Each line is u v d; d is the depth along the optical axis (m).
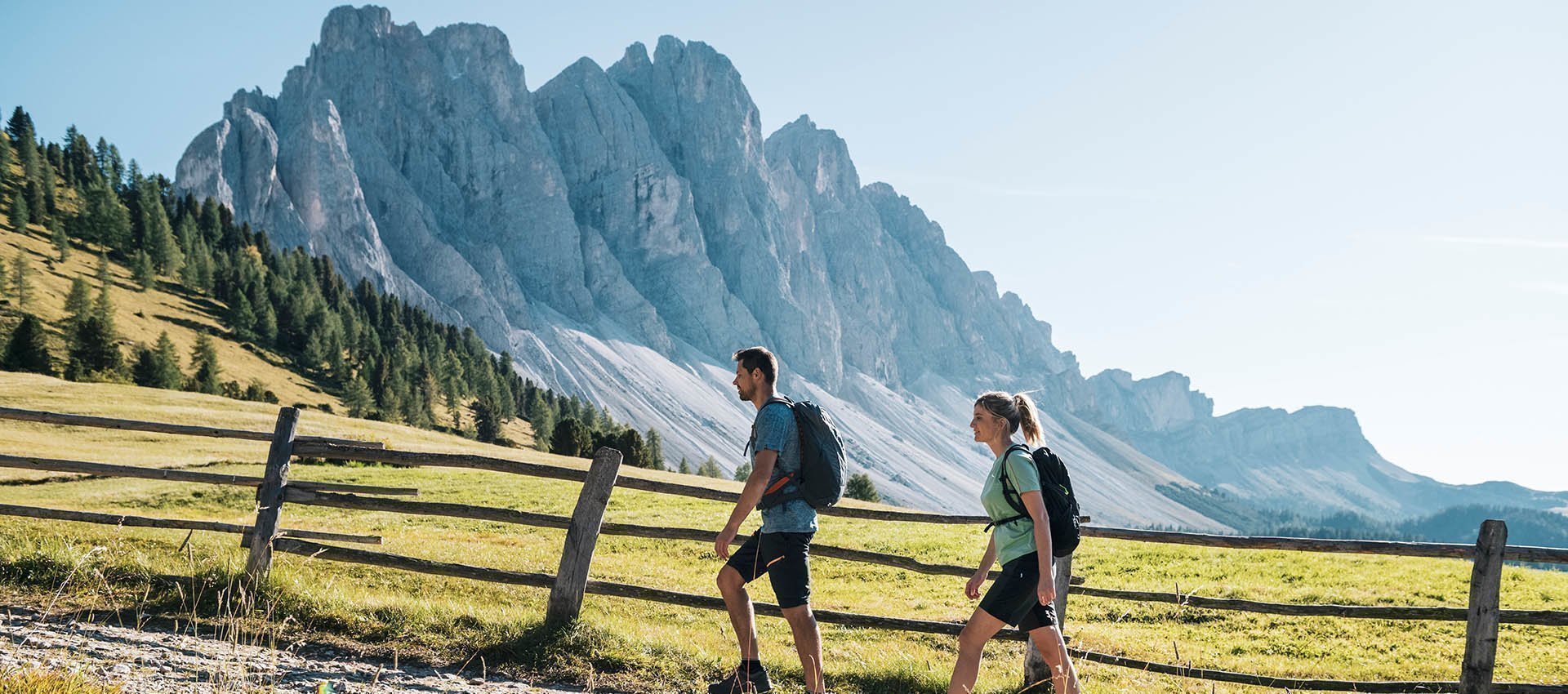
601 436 111.31
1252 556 22.08
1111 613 15.88
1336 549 8.28
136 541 13.99
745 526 28.52
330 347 196.12
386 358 197.00
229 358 172.50
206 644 7.57
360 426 68.81
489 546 20.36
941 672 8.85
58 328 146.75
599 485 8.77
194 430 9.91
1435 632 14.34
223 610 8.55
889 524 29.84
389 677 7.35
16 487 25.42
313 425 63.22
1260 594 17.50
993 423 7.16
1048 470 6.93
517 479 37.06
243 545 9.61
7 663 6.18
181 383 137.88
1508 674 12.11
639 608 14.81
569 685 7.75
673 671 8.16
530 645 8.29
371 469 37.16
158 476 10.18
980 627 6.91
